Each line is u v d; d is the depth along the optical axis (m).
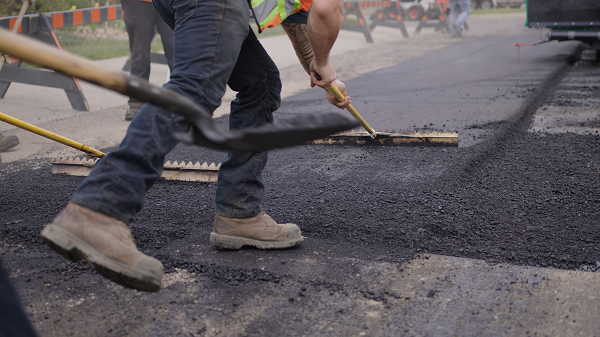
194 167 3.36
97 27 13.62
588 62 9.03
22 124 2.68
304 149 4.14
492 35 15.14
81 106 6.02
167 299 1.84
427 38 15.00
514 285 1.91
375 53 11.62
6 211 2.88
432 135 3.84
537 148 3.95
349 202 2.90
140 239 2.42
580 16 8.30
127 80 1.03
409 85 7.34
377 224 2.56
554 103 5.71
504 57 10.01
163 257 2.20
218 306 1.79
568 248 2.23
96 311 1.76
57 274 2.05
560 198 2.87
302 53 2.43
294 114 5.60
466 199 2.89
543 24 8.66
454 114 5.25
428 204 2.82
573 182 3.13
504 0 27.66
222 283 1.97
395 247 2.30
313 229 2.53
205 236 2.48
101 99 6.85
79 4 11.66
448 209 2.74
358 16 13.93
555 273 2.00
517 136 4.37
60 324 1.68
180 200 3.02
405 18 21.77
